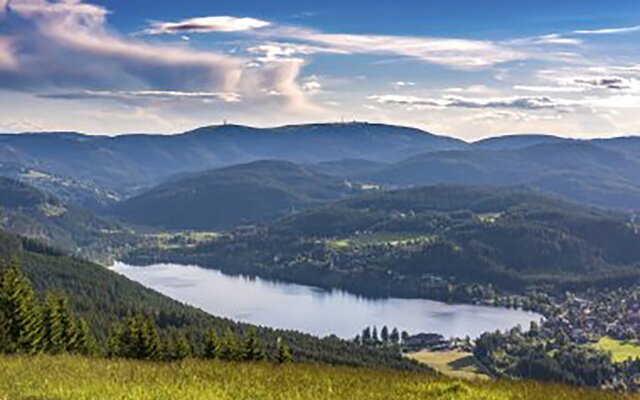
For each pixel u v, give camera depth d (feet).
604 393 90.33
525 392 88.48
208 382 89.56
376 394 83.30
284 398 79.51
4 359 110.52
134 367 104.88
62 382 84.58
